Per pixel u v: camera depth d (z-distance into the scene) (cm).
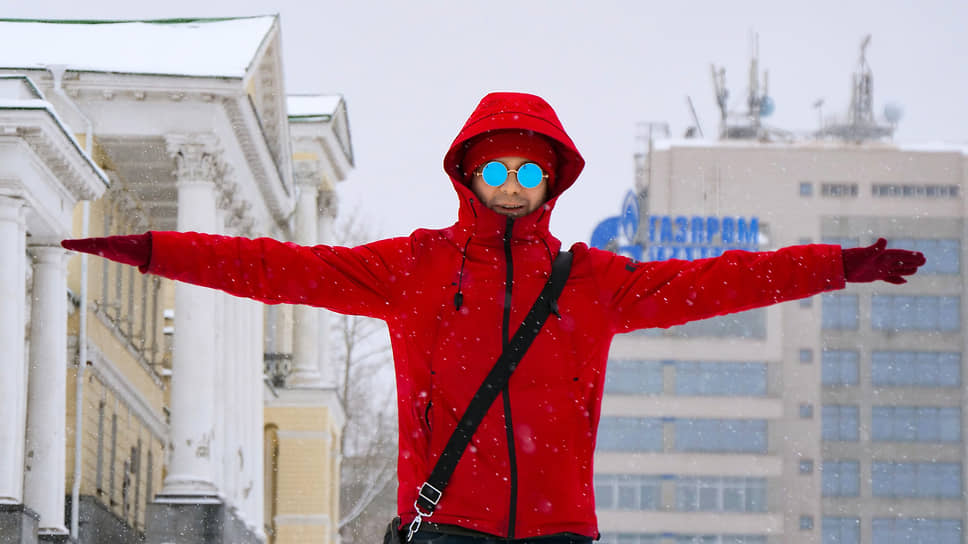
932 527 9875
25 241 3047
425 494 453
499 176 472
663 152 10269
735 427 9838
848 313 10050
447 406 462
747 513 9750
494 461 454
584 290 477
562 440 460
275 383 6341
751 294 469
